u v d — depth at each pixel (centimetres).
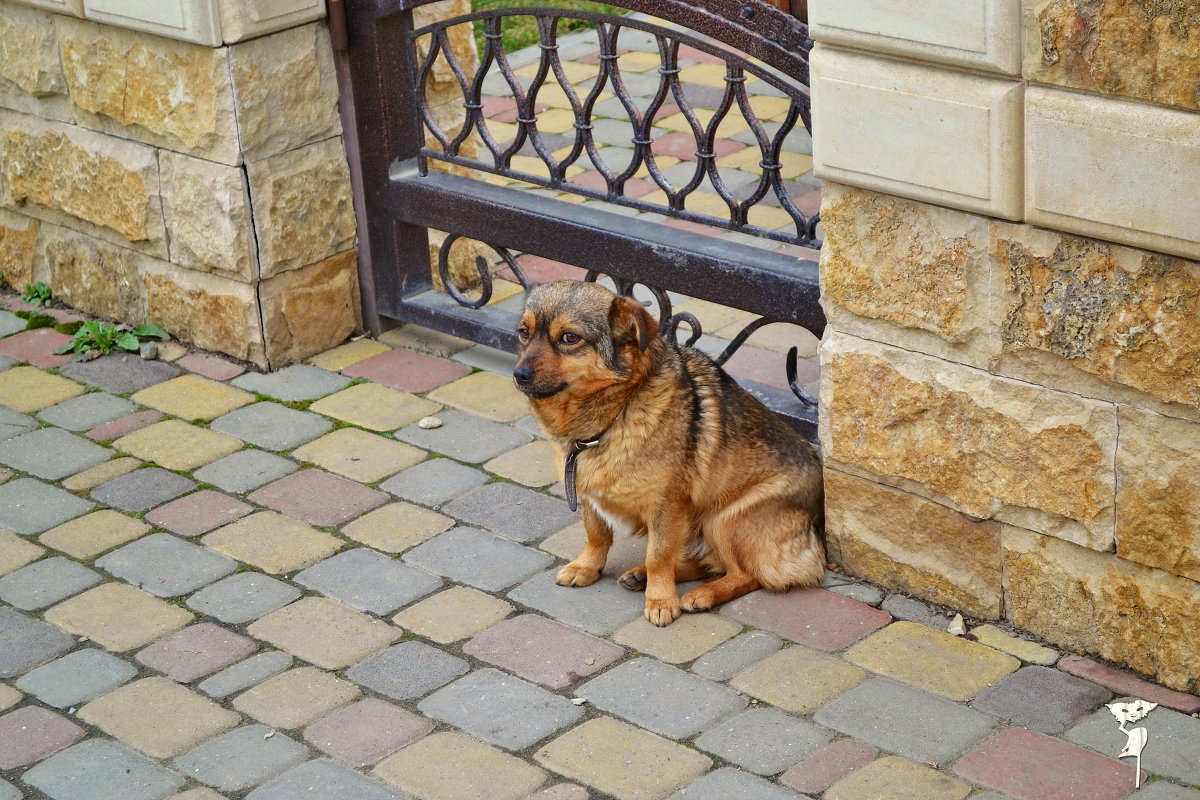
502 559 496
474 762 393
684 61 988
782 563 466
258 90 595
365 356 654
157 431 593
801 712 408
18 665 447
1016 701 407
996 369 409
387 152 627
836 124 412
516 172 602
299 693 428
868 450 449
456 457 564
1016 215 384
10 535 521
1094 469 396
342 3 602
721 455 458
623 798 376
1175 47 339
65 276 707
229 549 508
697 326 554
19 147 686
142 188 637
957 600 450
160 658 448
